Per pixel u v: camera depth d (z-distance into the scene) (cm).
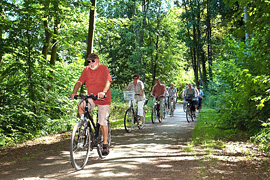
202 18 3369
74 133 496
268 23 679
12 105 916
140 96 1111
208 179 452
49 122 1013
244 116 927
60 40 1262
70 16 1216
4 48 934
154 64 3712
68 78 1295
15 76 973
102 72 567
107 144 598
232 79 977
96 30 1426
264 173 480
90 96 529
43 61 1025
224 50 1070
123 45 3366
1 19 937
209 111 1867
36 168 529
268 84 614
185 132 1015
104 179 457
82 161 525
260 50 708
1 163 575
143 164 551
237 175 473
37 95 971
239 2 700
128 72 3344
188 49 4025
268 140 617
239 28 723
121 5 2702
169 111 1681
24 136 877
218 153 640
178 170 505
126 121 1026
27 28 945
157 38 3575
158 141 827
